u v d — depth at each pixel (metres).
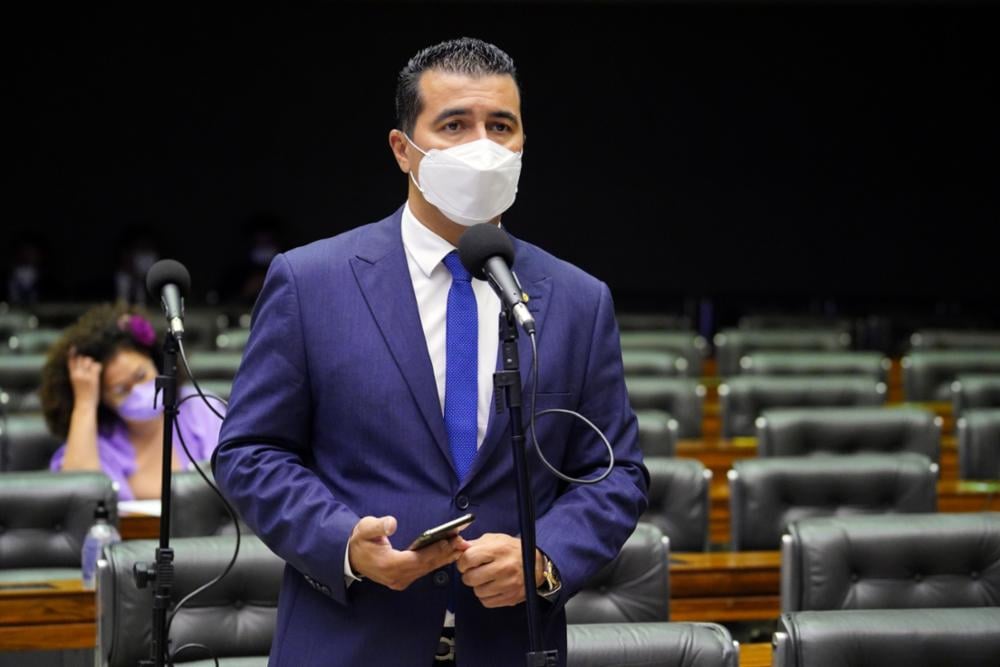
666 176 20.05
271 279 2.93
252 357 2.89
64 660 5.10
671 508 5.99
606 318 3.02
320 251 2.95
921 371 10.18
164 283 3.54
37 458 6.83
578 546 2.77
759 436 7.12
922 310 20.05
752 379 8.74
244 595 4.38
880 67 19.98
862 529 4.64
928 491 6.07
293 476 2.78
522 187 19.94
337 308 2.88
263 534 2.78
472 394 2.86
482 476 2.81
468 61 2.89
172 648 4.26
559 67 19.88
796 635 3.71
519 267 2.96
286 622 2.87
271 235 18.45
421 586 2.78
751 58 19.98
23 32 19.23
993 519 4.69
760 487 6.04
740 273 20.14
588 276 3.05
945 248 20.08
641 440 6.98
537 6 19.81
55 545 5.57
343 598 2.71
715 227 20.06
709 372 13.67
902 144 20.05
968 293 20.08
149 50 19.42
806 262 20.14
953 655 3.73
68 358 6.31
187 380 6.46
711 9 19.92
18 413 8.57
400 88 2.96
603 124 19.97
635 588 4.70
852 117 20.03
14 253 17.55
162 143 19.48
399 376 2.83
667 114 20.00
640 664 3.88
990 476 7.46
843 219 20.05
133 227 17.27
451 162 2.79
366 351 2.84
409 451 2.81
